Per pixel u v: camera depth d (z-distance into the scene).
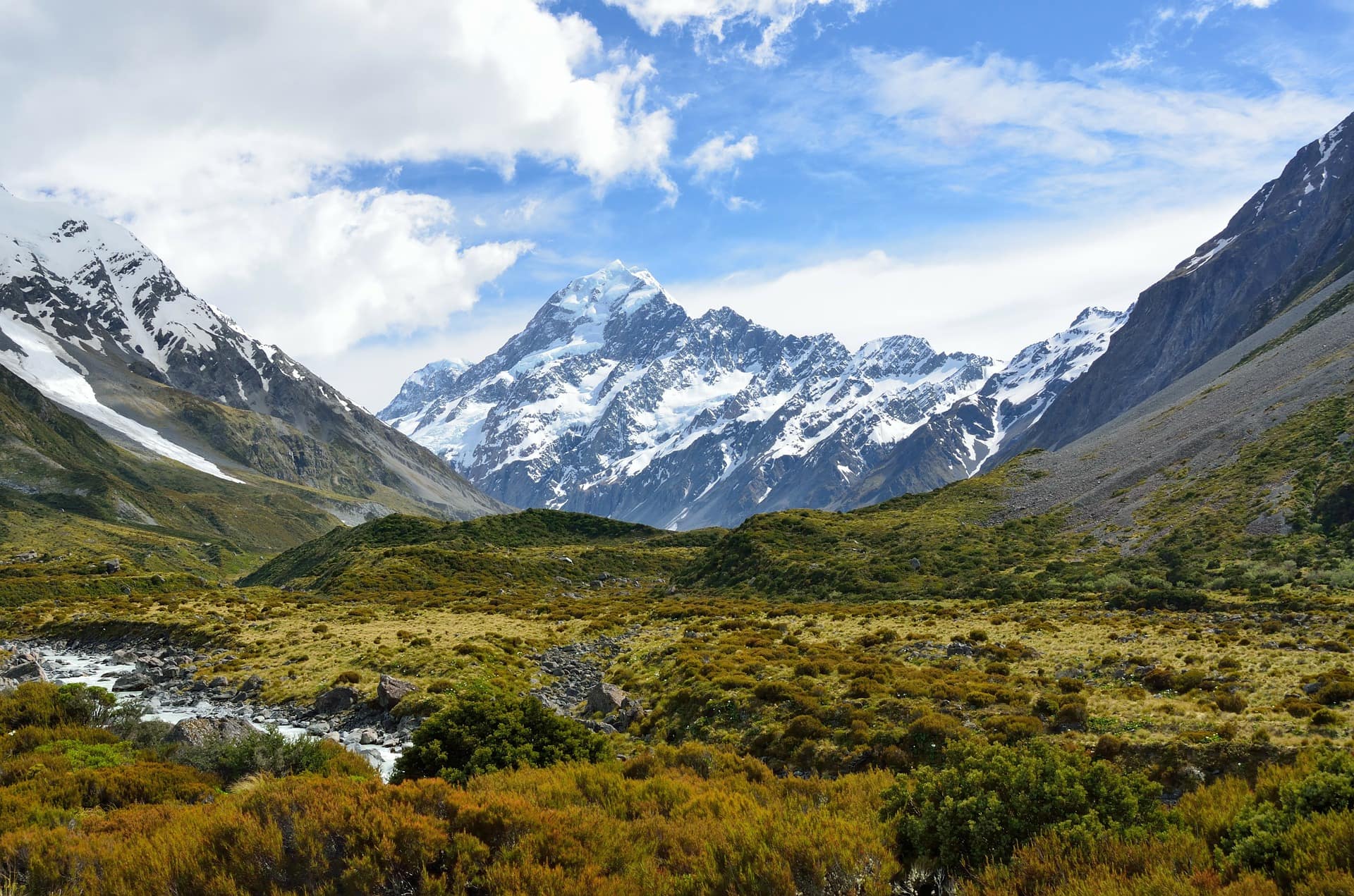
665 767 24.80
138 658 65.75
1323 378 120.06
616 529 196.00
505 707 27.64
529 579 130.38
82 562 166.62
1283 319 199.00
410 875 14.12
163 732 31.88
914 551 110.81
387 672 49.59
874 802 19.69
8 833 17.19
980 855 15.03
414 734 27.09
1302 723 25.73
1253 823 14.04
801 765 28.48
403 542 167.50
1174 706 28.64
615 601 102.75
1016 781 15.91
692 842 16.23
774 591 104.62
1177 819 15.73
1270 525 86.38
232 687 50.78
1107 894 12.13
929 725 27.80
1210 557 83.69
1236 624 51.31
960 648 42.81
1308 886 11.70
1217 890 11.89
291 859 14.21
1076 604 69.38
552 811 16.16
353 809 15.11
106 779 23.28
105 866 14.83
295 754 28.09
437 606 92.50
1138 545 95.25
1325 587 65.56
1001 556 104.19
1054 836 14.42
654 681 43.06
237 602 94.81
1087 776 16.22
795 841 15.18
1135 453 132.50
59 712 34.03
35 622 85.69
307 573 166.38
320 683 48.25
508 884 13.60
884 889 14.41
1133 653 40.78
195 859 14.26
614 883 13.78
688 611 76.19
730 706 34.47
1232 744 23.95
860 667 37.75
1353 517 80.38
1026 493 134.00
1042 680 34.75
